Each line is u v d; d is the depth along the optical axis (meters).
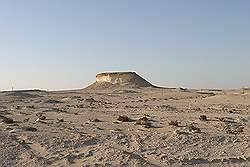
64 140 17.89
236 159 16.09
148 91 102.94
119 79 146.88
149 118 29.11
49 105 51.09
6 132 19.31
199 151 17.06
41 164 14.62
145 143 18.05
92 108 43.47
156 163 15.23
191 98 64.38
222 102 52.56
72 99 67.88
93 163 14.88
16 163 14.63
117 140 18.45
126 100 66.25
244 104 48.91
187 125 24.30
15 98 72.75
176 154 16.47
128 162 15.09
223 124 25.52
